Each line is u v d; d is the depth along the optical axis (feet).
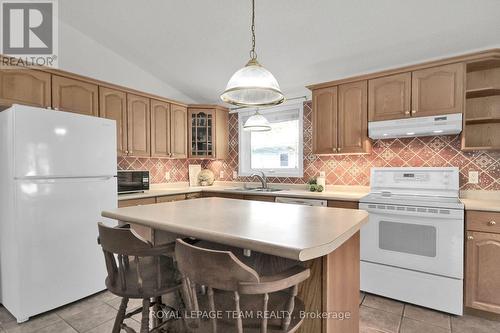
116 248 3.87
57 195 6.75
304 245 2.95
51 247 6.63
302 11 7.20
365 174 9.80
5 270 6.72
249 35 8.45
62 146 6.84
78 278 7.10
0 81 6.86
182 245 3.09
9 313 6.66
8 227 6.45
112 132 8.00
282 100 5.36
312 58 9.09
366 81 8.70
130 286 4.04
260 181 12.41
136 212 5.10
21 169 6.19
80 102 8.51
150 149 10.66
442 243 6.63
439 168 8.24
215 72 10.90
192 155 12.39
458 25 6.86
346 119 9.05
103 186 7.72
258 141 12.92
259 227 3.83
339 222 4.17
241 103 5.57
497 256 6.15
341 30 7.63
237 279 2.77
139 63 10.92
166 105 11.35
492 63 7.25
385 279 7.34
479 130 7.86
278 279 2.85
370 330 5.94
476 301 6.36
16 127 6.14
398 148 9.14
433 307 6.69
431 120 7.55
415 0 6.31
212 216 4.69
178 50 9.84
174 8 7.87
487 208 6.23
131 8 8.11
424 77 7.73
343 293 4.24
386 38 7.68
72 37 9.21
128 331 4.38
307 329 3.84
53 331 5.91
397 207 7.18
